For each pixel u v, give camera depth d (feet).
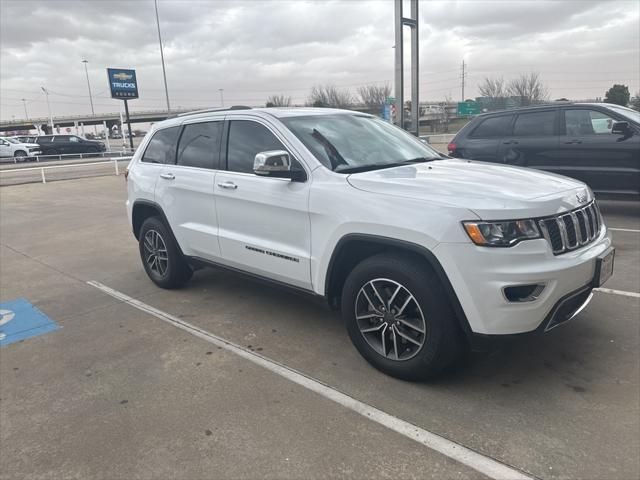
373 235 10.37
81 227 31.04
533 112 26.14
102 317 15.42
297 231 12.13
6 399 10.87
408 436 8.92
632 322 12.92
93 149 122.62
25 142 120.26
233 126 14.32
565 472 7.85
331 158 12.20
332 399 10.22
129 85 131.13
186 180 15.28
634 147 23.02
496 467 8.05
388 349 10.91
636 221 24.43
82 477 8.30
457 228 9.26
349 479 7.97
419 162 13.33
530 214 9.34
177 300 16.56
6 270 21.54
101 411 10.21
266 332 13.73
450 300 9.61
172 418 9.82
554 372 10.79
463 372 10.99
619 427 8.85
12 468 8.61
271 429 9.32
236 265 14.26
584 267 9.80
